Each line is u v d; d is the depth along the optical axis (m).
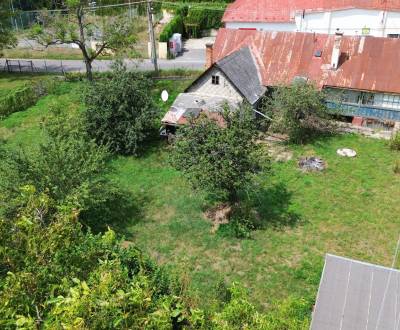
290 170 27.09
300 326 12.16
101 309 8.27
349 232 22.22
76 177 21.47
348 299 13.59
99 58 46.34
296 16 41.59
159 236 22.42
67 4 35.84
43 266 9.71
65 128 28.30
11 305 8.62
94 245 11.36
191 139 21.69
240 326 10.01
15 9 51.41
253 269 20.20
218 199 24.30
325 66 32.28
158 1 53.47
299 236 22.05
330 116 32.16
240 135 21.39
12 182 20.27
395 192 24.88
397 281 13.68
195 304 12.76
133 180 27.17
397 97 30.44
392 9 39.44
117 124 29.09
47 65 45.25
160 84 38.69
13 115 35.19
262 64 33.69
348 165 27.30
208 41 52.12
